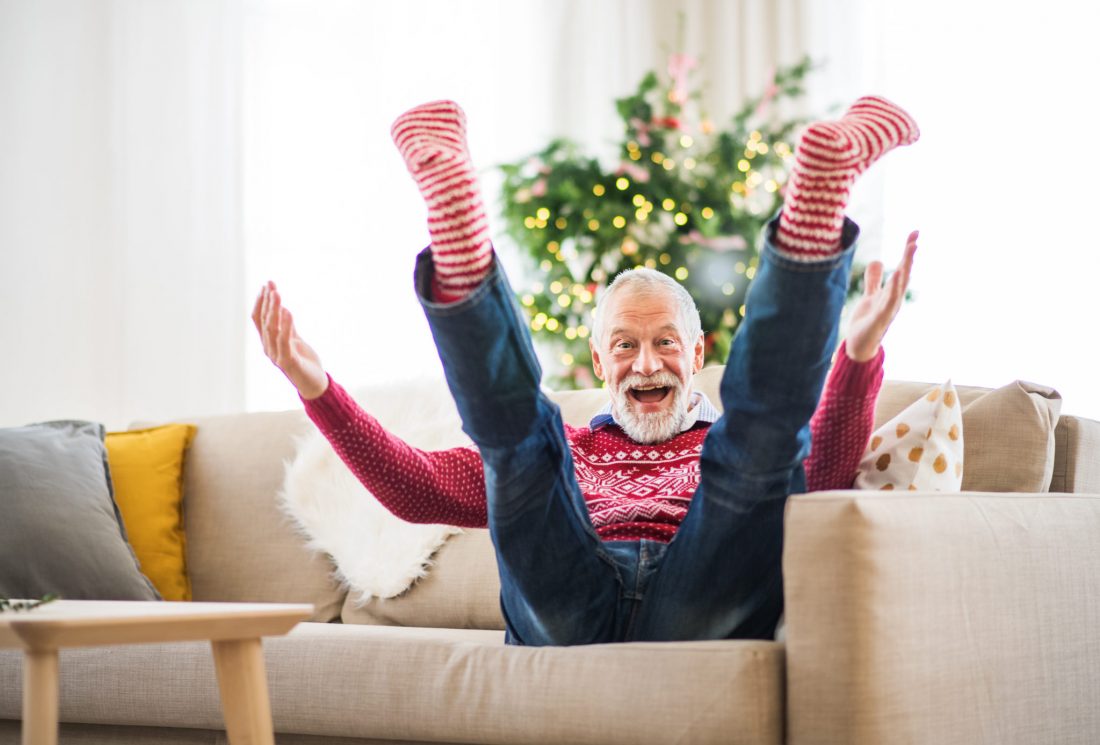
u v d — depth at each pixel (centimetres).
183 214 457
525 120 493
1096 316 423
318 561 256
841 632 144
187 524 272
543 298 402
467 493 190
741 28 495
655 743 152
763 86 490
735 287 392
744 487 155
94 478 260
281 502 263
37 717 120
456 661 169
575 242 399
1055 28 436
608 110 499
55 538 246
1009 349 434
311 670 178
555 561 163
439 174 139
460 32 486
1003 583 162
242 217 458
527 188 403
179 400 454
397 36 480
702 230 392
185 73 461
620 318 198
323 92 474
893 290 156
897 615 146
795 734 147
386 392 264
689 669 152
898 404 216
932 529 153
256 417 281
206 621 133
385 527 247
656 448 198
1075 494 187
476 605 233
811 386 146
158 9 462
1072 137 432
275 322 167
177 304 456
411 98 480
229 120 460
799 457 154
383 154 473
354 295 467
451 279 143
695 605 165
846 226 143
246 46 471
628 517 184
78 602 152
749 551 161
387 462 182
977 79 445
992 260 438
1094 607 179
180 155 459
